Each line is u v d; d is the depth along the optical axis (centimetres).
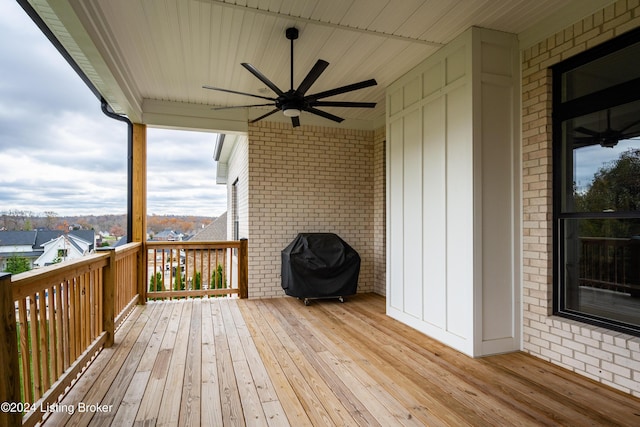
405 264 432
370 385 267
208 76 444
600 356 268
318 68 280
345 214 624
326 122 614
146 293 534
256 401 242
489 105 329
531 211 328
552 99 315
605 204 279
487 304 328
